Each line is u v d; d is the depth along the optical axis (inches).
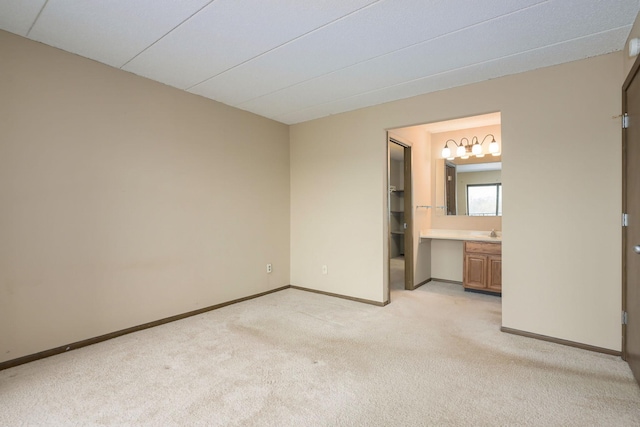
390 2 76.5
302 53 102.3
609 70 100.0
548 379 85.4
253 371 89.8
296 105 152.4
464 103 127.1
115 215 113.2
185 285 134.6
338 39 93.8
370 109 153.1
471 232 190.7
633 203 87.8
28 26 87.8
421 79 121.7
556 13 80.9
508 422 68.6
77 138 104.0
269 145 173.6
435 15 81.8
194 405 74.3
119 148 114.0
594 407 73.5
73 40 95.1
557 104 108.3
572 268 106.2
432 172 204.5
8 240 91.0
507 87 117.6
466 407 73.7
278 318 133.6
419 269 188.1
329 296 167.9
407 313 139.8
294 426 67.4
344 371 89.8
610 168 100.0
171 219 129.7
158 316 125.6
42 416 69.9
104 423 67.9
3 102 89.9
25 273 94.0
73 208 103.2
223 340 111.0
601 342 101.7
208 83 126.8
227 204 151.6
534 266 112.5
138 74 118.4
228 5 77.9
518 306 115.6
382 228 150.5
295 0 75.8
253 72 116.4
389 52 101.4
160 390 80.3
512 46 97.2
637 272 84.2
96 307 108.7
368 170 154.3
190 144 136.2
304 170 179.6
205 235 142.2
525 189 113.9
